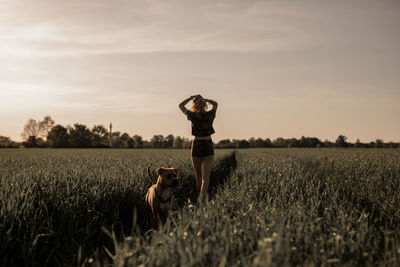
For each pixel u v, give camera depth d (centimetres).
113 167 995
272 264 247
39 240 419
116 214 551
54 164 1222
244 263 259
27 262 369
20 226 403
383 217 524
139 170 934
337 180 889
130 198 645
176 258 284
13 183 579
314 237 350
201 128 627
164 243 301
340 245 315
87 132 10619
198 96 638
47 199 504
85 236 457
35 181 611
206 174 622
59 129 10050
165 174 568
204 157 630
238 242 329
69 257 409
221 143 11100
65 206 485
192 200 858
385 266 291
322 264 273
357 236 336
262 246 288
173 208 606
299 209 428
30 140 10069
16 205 435
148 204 618
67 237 441
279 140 10975
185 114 629
